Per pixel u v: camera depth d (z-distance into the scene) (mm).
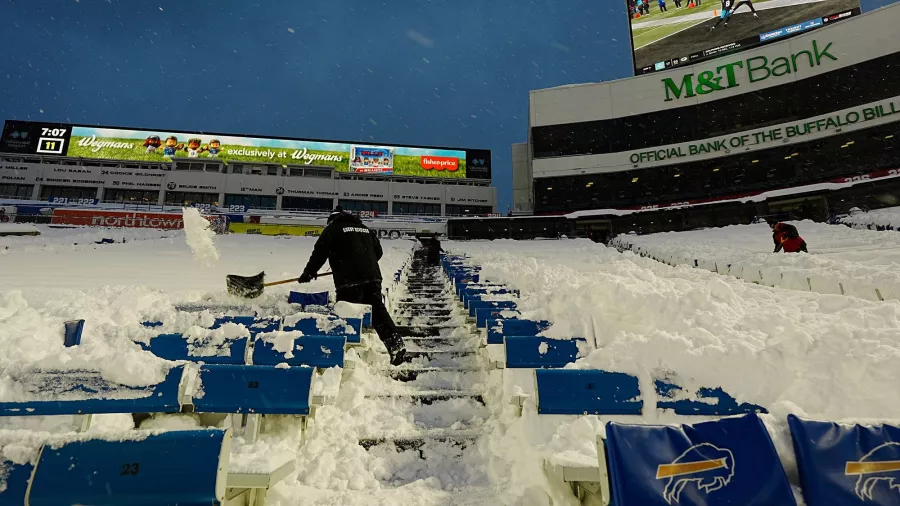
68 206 39031
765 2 37781
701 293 3016
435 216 48656
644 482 1200
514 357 2744
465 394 3154
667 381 2055
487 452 2473
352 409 2902
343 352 2725
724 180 37844
